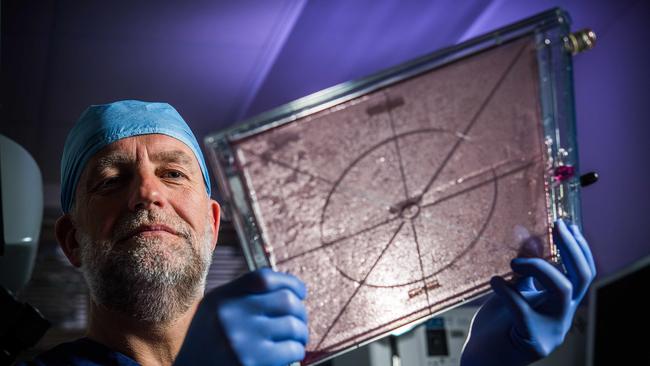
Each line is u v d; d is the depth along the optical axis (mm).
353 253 1021
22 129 4043
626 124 3371
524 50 1062
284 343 958
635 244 3336
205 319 967
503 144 1057
